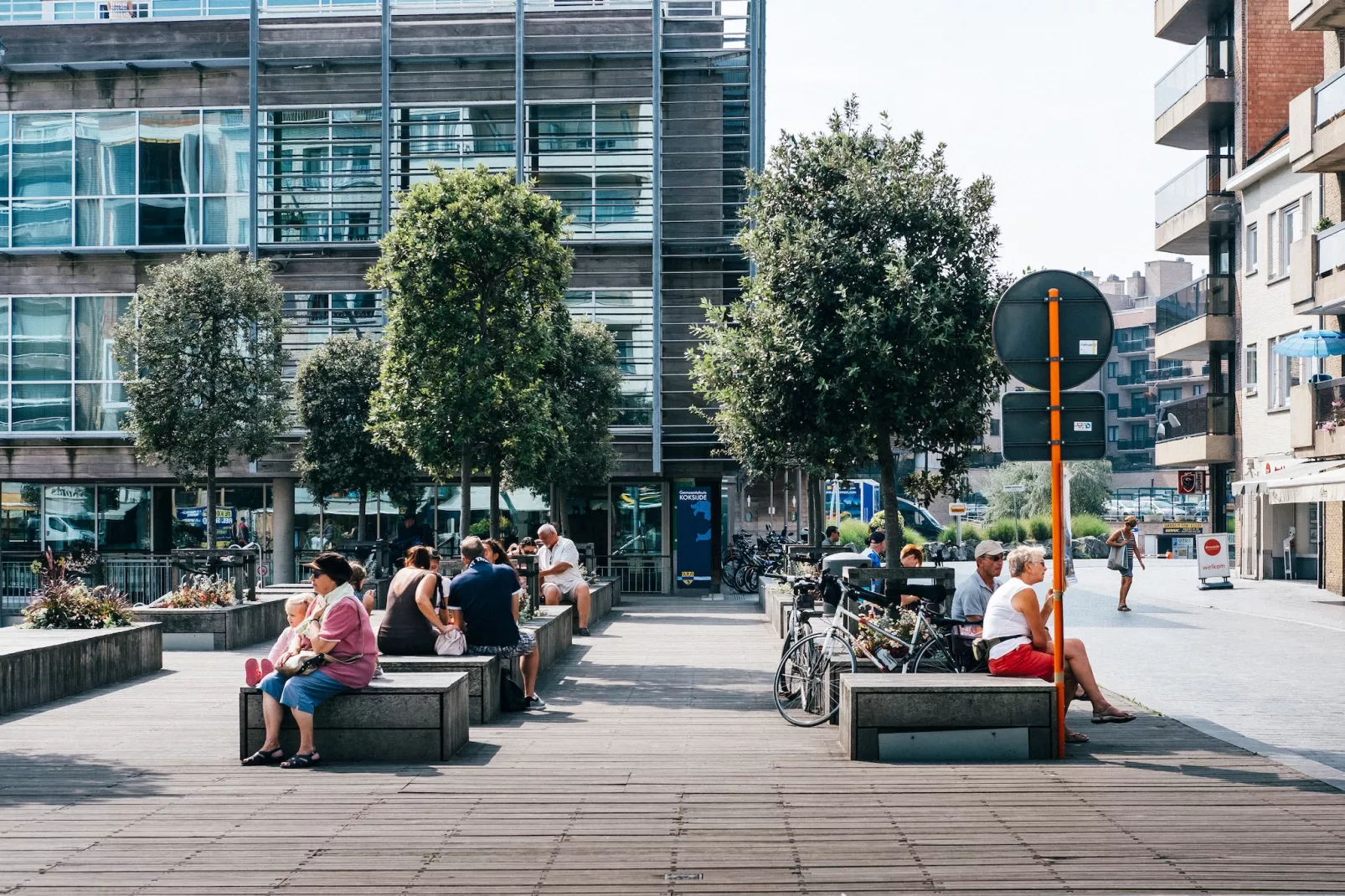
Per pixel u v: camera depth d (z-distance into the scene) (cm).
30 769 948
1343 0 3002
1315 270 3133
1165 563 5188
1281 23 3959
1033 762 961
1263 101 3962
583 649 1908
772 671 1612
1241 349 4025
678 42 3419
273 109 3416
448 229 2003
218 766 959
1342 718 1191
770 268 1752
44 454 3438
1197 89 4119
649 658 1770
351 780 904
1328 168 3181
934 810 799
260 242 3375
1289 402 3388
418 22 3412
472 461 2142
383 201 3331
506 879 648
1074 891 623
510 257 2017
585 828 755
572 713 1253
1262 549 3850
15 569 3469
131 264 3447
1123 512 7244
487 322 2039
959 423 1736
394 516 3531
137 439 2720
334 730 986
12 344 3444
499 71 3409
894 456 1889
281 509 3544
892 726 980
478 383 1988
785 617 2005
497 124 3412
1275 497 3150
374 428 2094
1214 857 682
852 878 647
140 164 3450
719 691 1419
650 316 3394
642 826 759
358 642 986
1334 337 3086
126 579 2612
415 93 3416
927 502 1828
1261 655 1773
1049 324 1016
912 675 1039
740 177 3403
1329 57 3291
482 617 1246
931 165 1788
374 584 2483
